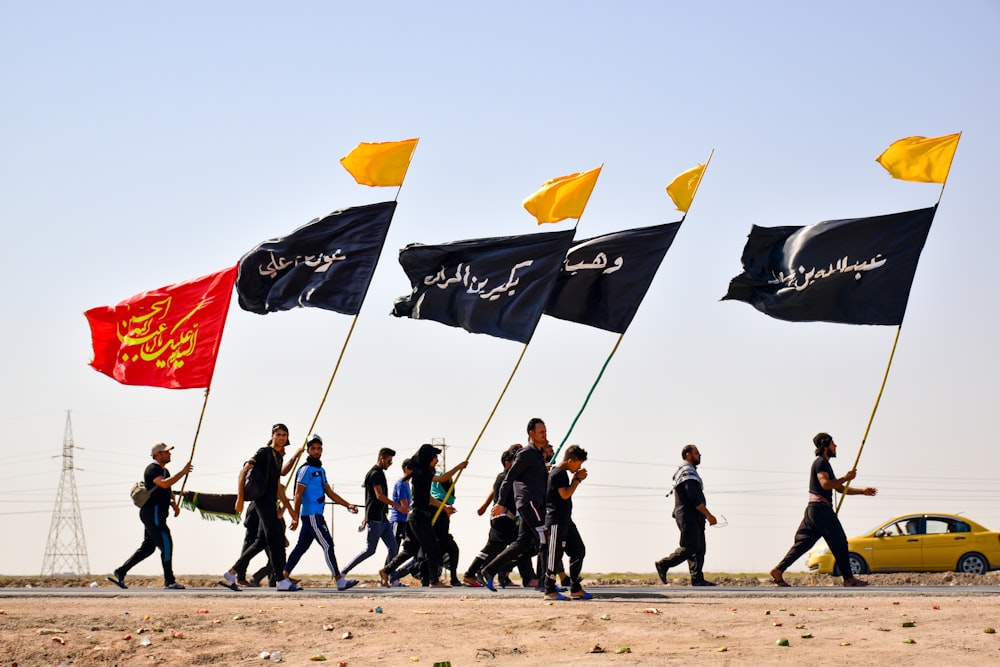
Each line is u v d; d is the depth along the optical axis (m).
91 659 10.52
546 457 14.22
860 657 9.66
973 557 25.97
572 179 19.33
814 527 16.31
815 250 18.14
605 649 10.27
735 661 9.59
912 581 24.17
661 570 17.17
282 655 10.60
